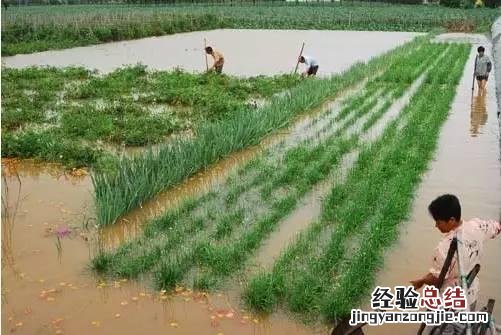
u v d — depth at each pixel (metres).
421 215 9.08
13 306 6.58
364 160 11.35
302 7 81.38
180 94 18.28
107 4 85.69
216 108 16.48
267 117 14.43
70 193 10.30
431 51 31.38
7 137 12.92
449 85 20.30
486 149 12.80
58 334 6.06
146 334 6.06
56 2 86.25
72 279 7.21
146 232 8.41
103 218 8.70
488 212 9.12
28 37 38.16
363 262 7.13
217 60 22.97
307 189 10.16
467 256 5.00
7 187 10.62
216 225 8.62
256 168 11.28
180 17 51.81
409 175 10.45
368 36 47.97
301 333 6.04
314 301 6.50
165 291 6.84
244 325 6.19
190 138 12.58
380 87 20.47
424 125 14.35
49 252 7.95
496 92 19.41
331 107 17.28
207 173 11.31
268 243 8.16
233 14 64.88
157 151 11.49
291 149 12.33
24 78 22.89
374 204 9.35
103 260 7.43
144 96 19.00
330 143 12.94
